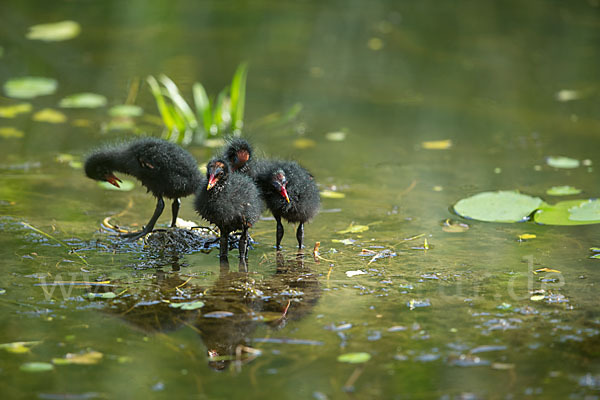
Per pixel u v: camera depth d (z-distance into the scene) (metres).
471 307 9.17
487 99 19.36
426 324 8.70
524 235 11.66
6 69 20.39
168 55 22.08
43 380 7.55
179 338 8.41
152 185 11.58
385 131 17.25
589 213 12.32
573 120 17.84
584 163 15.13
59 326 8.66
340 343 8.26
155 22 25.31
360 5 27.81
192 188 11.61
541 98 19.36
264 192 11.16
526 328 8.59
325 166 15.09
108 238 11.55
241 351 8.11
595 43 23.42
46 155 15.16
